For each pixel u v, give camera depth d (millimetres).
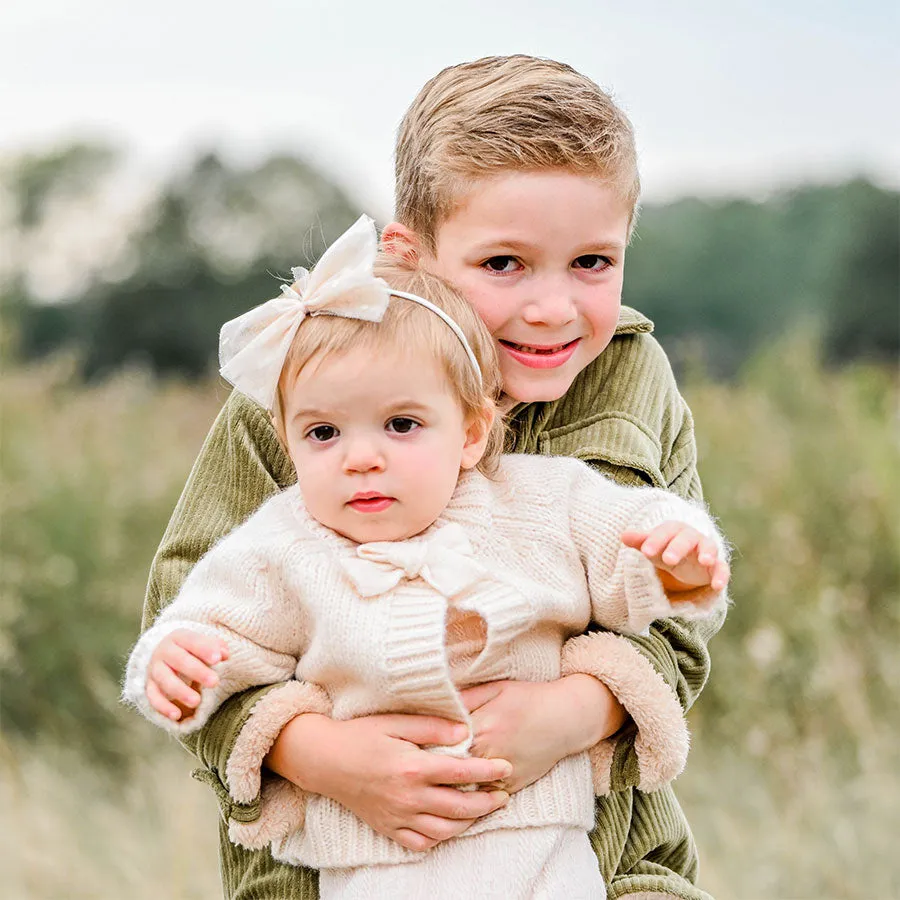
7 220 36094
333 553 2346
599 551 2387
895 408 7965
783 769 5805
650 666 2389
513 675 2375
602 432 2615
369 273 2303
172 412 9750
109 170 36906
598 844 2463
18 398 8641
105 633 7176
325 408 2322
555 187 2414
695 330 32781
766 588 6613
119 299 32594
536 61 2596
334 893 2324
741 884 5145
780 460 7293
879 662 6391
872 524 6891
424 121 2588
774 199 33438
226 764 2346
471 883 2246
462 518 2412
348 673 2311
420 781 2238
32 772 6355
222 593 2375
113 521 7602
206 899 5098
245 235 32250
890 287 28297
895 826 5398
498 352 2525
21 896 5176
